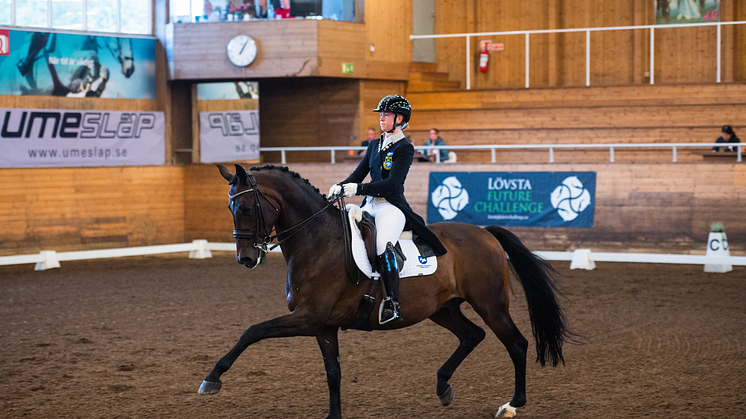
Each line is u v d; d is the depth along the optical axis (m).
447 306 5.56
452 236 5.53
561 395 5.79
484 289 5.40
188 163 17.44
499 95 18.12
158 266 14.04
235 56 16.42
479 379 6.29
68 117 15.34
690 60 19.52
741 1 19.16
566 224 14.41
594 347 7.41
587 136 17.30
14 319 9.03
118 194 16.14
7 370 6.61
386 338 7.94
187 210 17.12
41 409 5.45
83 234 15.66
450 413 5.38
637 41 19.77
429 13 20.67
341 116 17.77
